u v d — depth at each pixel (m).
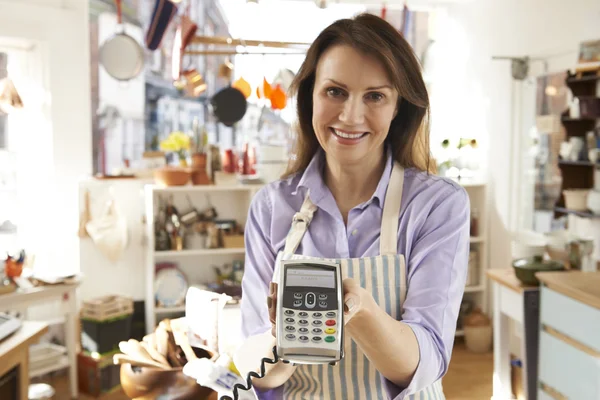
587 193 3.15
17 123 3.72
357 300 0.83
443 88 4.75
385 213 1.11
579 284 2.43
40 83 3.75
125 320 3.56
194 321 1.96
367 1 4.39
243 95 3.61
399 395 0.92
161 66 4.30
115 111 4.12
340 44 1.01
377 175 1.16
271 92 3.70
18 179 3.73
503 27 4.03
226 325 1.96
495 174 4.18
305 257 1.12
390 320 0.87
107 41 3.43
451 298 1.00
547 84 3.60
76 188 3.85
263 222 1.23
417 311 0.97
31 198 3.75
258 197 1.26
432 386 1.11
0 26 3.53
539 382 2.63
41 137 3.77
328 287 0.82
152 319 3.80
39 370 3.27
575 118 3.18
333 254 1.14
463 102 4.54
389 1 4.45
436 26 4.61
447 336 0.97
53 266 3.80
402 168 1.16
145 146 4.28
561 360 2.45
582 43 3.12
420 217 1.07
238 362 1.10
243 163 4.16
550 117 3.57
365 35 0.98
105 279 3.87
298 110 1.21
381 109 1.01
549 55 3.58
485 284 4.29
